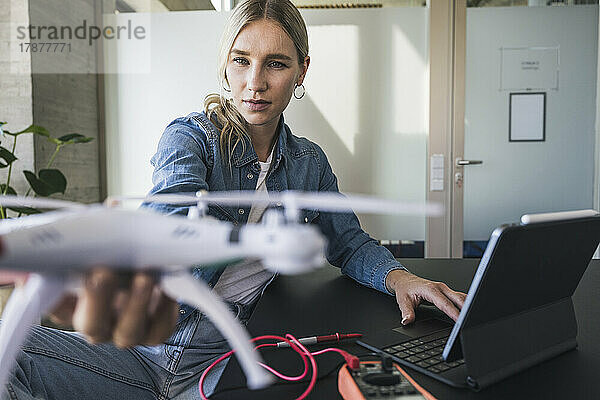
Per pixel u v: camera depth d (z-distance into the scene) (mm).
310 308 907
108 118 3045
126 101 3031
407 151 2945
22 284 337
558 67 2844
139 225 325
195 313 960
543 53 2844
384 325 806
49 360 780
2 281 332
